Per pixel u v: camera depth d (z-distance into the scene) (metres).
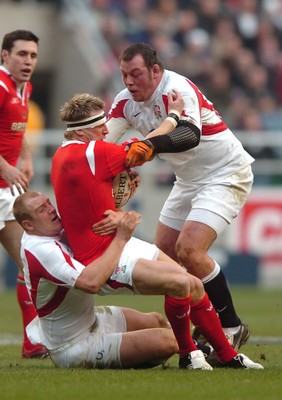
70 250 24.34
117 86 71.88
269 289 59.28
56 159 24.33
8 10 72.81
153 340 24.59
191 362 24.62
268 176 62.00
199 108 26.03
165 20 76.50
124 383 21.73
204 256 26.62
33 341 25.64
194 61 74.50
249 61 76.38
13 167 30.42
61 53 74.00
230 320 27.33
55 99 74.69
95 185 23.72
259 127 72.56
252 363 24.91
